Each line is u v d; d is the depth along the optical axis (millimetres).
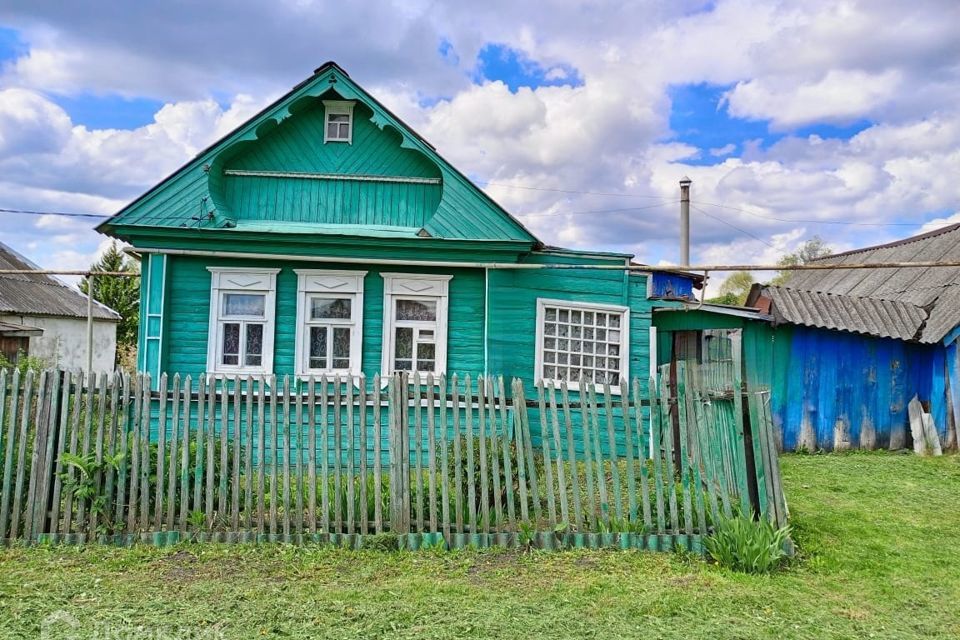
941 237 16906
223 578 5328
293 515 6438
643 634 4414
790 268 9555
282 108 11117
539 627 4492
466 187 11031
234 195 11383
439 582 5305
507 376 10938
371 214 11508
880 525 7219
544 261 11344
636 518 6238
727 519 6000
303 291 10938
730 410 6531
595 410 6324
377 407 6195
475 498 6359
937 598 5180
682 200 22750
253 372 10836
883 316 13031
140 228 10398
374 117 11219
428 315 11180
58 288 25328
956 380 12555
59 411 6270
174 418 6215
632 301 11570
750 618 4711
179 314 10789
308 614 4648
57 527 6121
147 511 6141
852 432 12820
